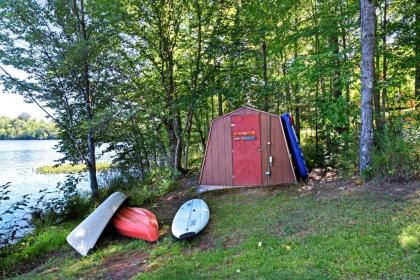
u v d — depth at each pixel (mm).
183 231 4738
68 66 7641
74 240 5074
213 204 6262
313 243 3656
